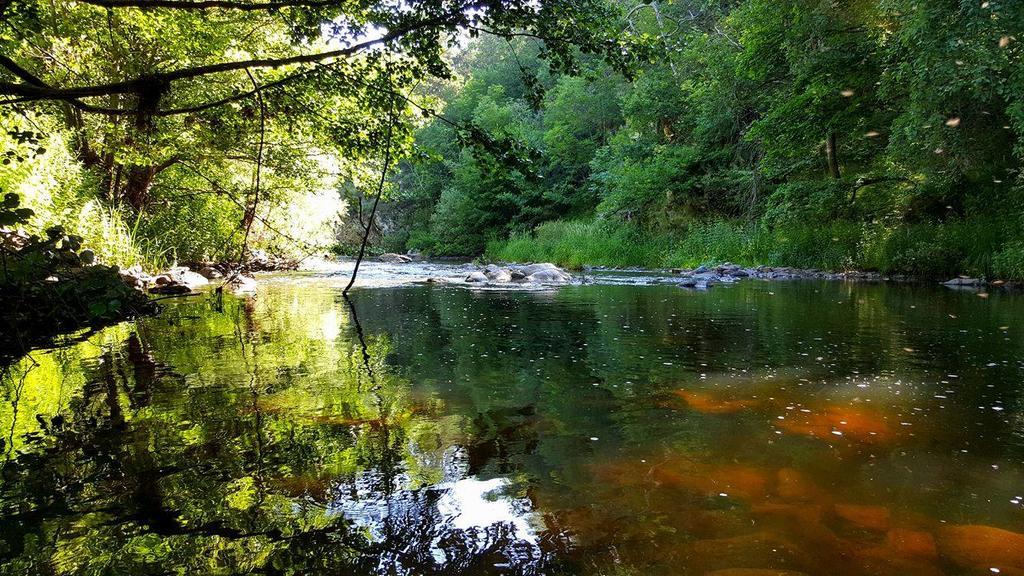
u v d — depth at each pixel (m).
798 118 12.02
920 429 2.09
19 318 4.35
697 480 1.64
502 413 2.28
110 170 9.17
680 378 2.88
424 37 4.20
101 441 1.93
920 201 11.13
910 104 8.97
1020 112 7.07
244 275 10.59
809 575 1.18
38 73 6.18
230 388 2.67
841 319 5.06
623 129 20.33
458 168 25.91
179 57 6.82
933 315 5.33
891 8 8.66
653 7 17.00
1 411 2.29
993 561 1.24
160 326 4.74
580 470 1.71
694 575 1.18
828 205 12.31
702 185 17.27
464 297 7.24
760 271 12.20
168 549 1.25
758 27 11.90
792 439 1.98
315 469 1.70
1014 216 9.09
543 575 1.17
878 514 1.44
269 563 1.20
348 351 3.62
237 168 9.89
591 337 4.14
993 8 6.65
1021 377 2.88
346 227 24.80
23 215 3.95
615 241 17.09
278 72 5.57
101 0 3.21
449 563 1.21
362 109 4.91
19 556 1.21
